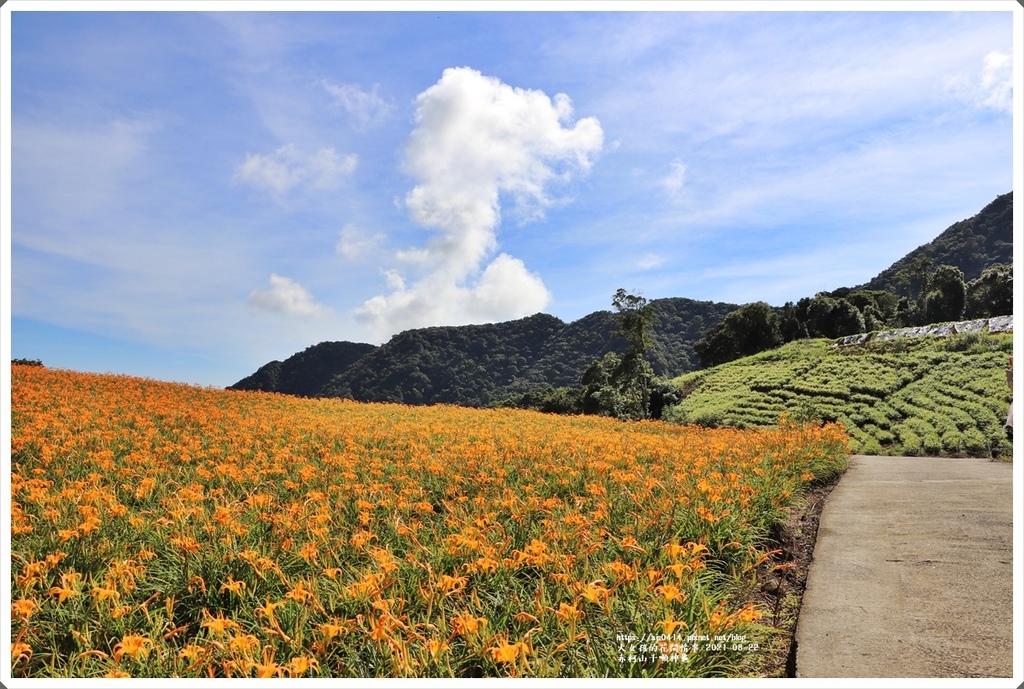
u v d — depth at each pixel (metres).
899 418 24.97
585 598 3.29
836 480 8.48
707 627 3.10
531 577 3.92
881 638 3.04
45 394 11.65
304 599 3.34
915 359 32.78
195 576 3.76
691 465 7.41
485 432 11.28
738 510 5.03
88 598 3.67
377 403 20.66
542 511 5.36
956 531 4.82
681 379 48.72
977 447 16.84
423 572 3.84
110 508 4.92
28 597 3.58
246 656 2.88
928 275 71.06
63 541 4.23
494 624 3.29
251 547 4.12
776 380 36.84
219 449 8.45
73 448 7.61
